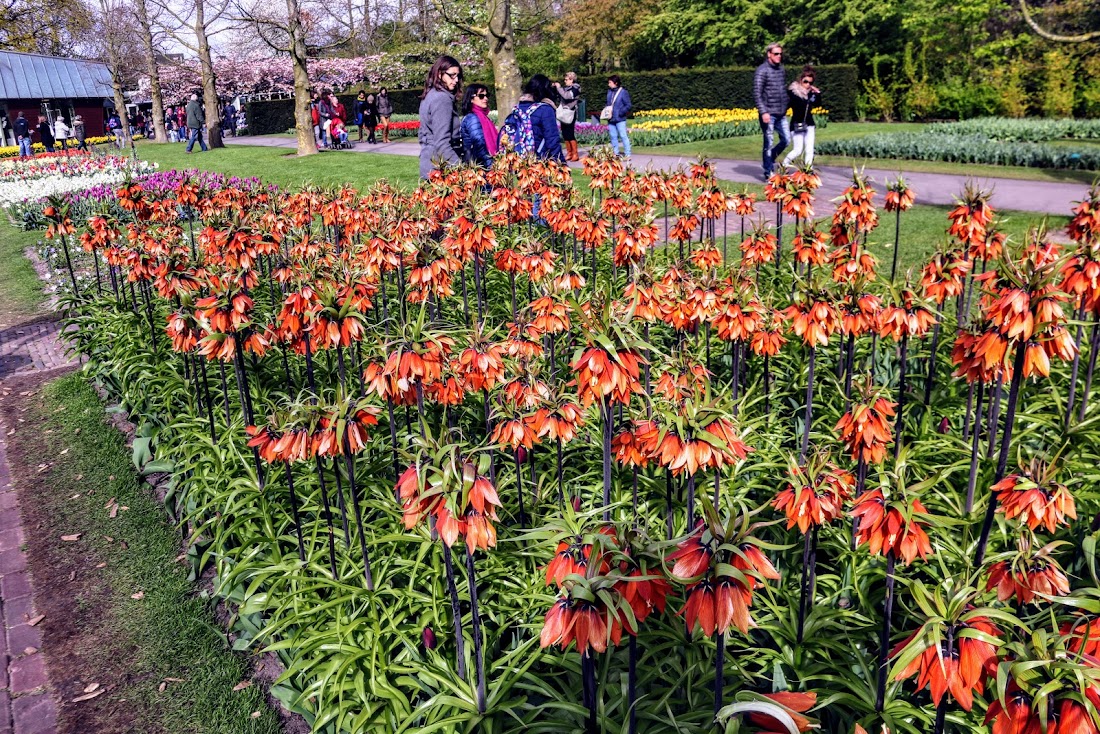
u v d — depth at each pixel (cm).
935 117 3089
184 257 539
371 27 4669
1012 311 287
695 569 192
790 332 562
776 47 1349
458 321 675
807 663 301
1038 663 161
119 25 4128
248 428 333
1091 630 177
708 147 2055
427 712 296
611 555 201
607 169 863
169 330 472
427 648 328
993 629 175
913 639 176
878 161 1816
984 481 403
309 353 449
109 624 423
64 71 5031
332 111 2927
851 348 438
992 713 176
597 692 284
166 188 1339
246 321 423
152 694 372
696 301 414
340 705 306
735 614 190
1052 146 1800
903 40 3209
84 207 1512
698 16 3791
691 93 3247
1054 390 474
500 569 364
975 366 345
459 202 710
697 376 354
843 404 472
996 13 3081
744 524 192
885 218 1088
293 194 856
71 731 353
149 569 467
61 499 553
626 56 4319
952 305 645
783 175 702
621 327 280
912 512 223
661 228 1098
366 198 828
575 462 452
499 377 354
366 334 613
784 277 711
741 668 289
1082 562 325
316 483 446
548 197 788
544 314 408
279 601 370
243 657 391
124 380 633
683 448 250
